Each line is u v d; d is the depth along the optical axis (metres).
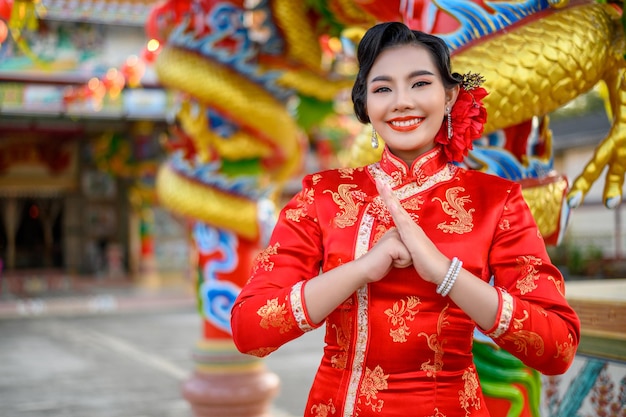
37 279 21.25
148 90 14.62
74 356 9.36
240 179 4.58
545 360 1.47
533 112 2.15
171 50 4.55
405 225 1.45
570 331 1.50
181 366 8.51
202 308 4.66
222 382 4.54
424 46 1.60
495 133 2.31
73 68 12.30
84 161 21.48
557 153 13.45
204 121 4.56
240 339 1.55
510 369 2.25
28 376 7.95
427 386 1.53
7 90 13.97
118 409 6.34
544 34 2.14
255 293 1.56
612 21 2.26
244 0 4.41
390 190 1.47
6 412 6.27
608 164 2.27
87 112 14.66
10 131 18.98
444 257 1.46
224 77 4.43
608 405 2.52
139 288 19.03
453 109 1.65
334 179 1.69
